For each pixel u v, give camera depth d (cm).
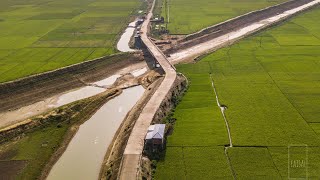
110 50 11025
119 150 5834
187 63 10000
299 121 6538
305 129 6272
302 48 10750
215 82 8481
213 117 6781
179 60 10388
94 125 7050
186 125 6538
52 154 6053
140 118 6425
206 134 6209
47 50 10975
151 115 6512
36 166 5738
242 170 5269
